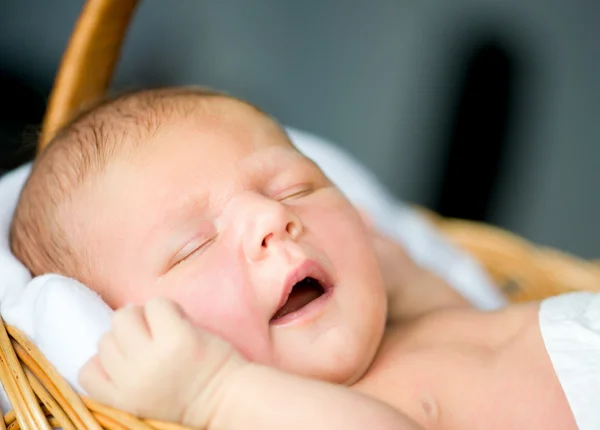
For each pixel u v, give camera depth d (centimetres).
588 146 232
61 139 100
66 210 93
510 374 88
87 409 73
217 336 77
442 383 90
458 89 229
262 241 84
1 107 194
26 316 85
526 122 231
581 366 86
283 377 75
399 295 121
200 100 100
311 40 222
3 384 77
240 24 216
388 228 153
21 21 198
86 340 79
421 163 232
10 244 102
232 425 73
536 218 232
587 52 231
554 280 148
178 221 87
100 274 91
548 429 84
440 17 226
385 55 227
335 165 155
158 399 72
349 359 86
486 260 158
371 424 71
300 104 227
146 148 92
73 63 117
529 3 231
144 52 210
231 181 90
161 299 75
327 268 88
